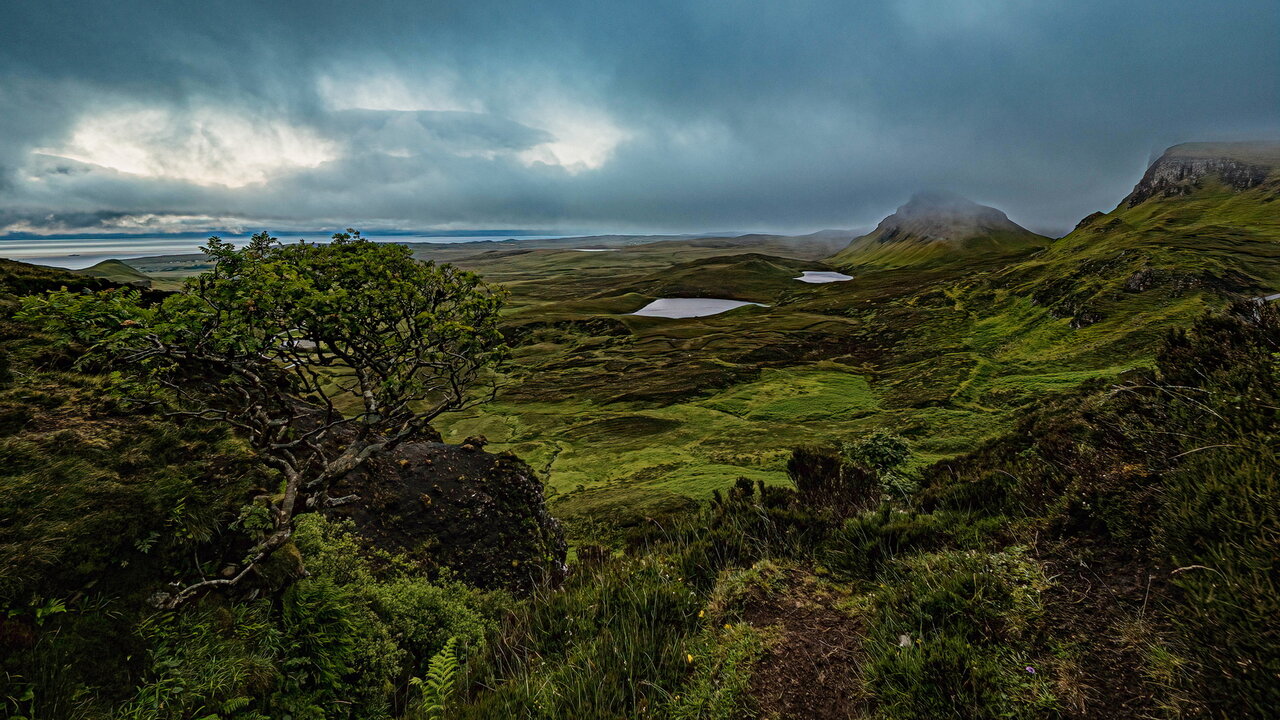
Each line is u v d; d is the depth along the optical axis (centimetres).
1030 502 520
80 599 502
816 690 385
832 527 618
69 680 450
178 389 740
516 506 1466
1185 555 348
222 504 666
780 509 680
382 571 997
